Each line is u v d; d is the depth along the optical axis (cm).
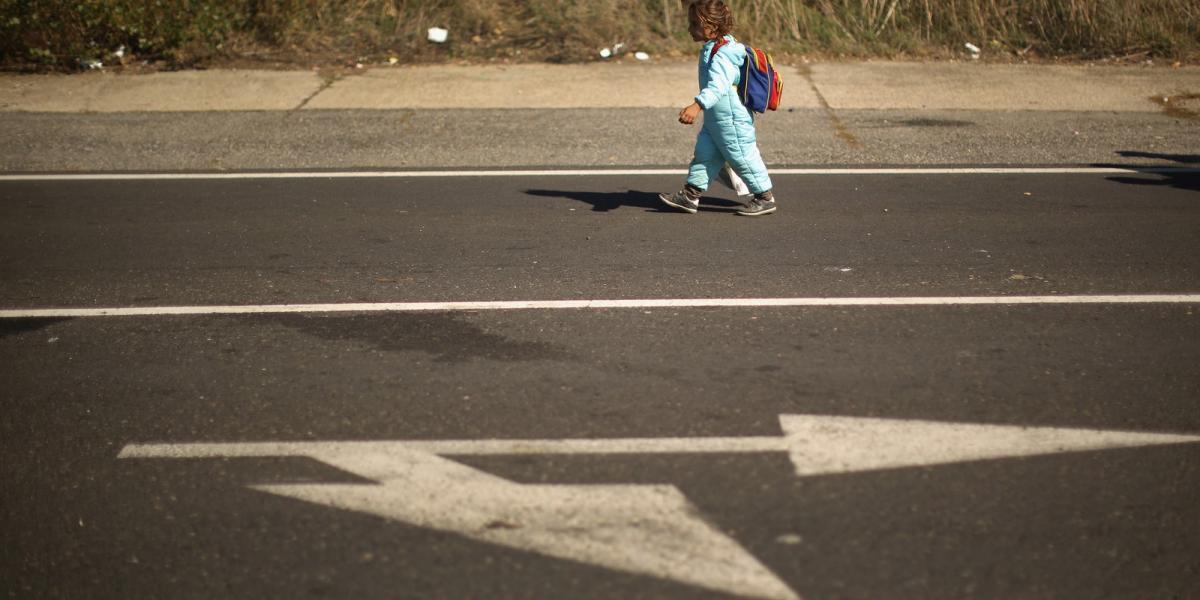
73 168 967
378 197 866
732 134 777
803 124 1106
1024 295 625
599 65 1352
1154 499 399
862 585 350
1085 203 828
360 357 543
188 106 1189
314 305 622
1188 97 1216
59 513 404
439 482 418
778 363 526
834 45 1438
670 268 679
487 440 450
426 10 1483
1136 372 514
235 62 1356
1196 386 498
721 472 421
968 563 361
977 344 550
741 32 1445
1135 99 1210
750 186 795
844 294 628
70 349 564
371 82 1284
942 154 992
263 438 458
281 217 812
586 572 359
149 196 876
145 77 1302
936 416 467
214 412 484
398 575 359
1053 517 388
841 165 959
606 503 400
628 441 447
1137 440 444
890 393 491
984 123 1109
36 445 457
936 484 410
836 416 467
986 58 1416
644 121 1117
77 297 645
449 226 782
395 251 724
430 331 577
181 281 671
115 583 361
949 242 731
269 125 1112
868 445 441
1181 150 1002
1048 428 455
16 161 988
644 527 384
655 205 836
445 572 361
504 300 623
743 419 465
